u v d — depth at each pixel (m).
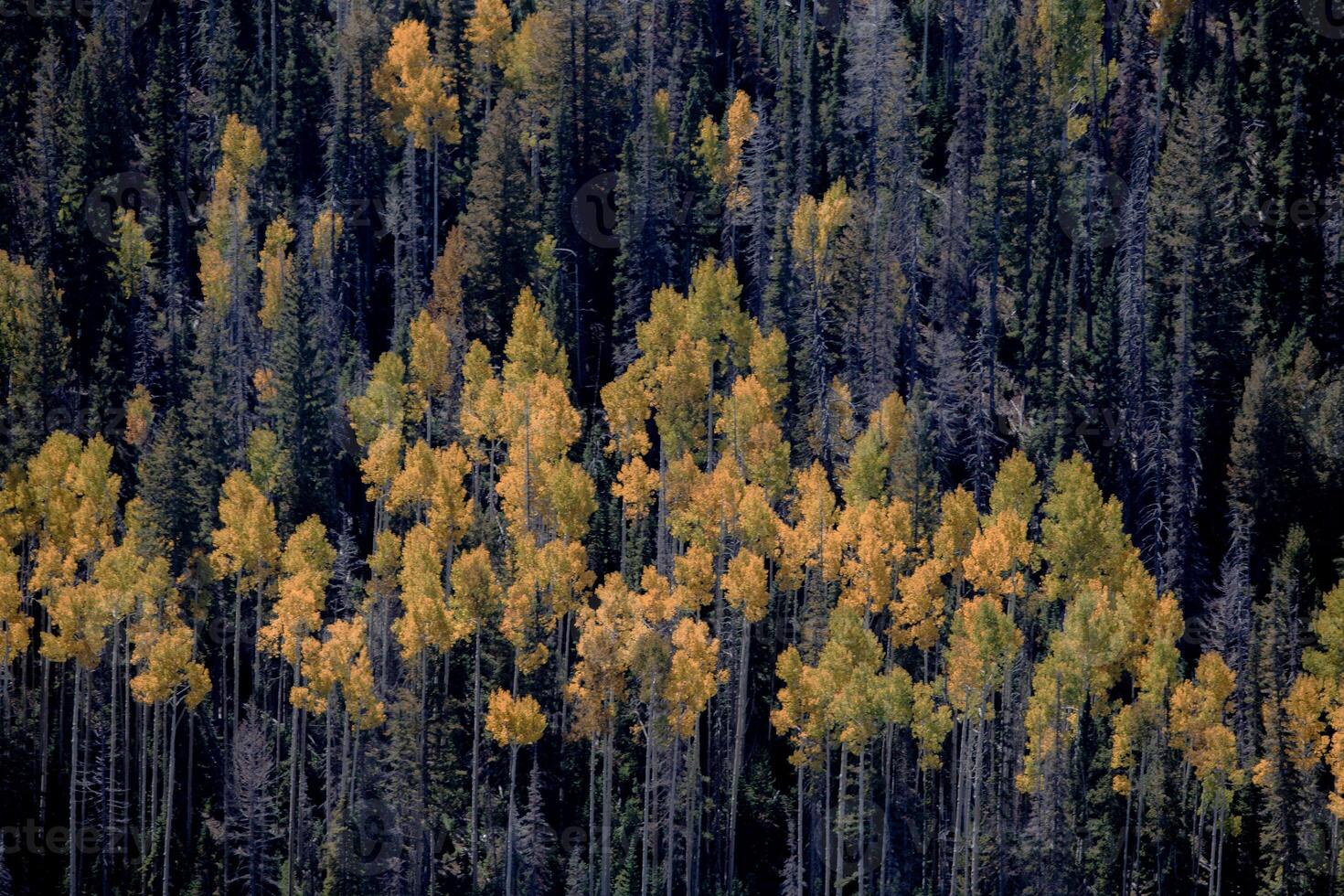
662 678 139.12
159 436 167.00
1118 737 145.00
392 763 140.62
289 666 157.88
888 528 154.75
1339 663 150.50
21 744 148.12
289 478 170.75
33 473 166.00
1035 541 173.62
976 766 142.50
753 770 148.88
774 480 167.50
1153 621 155.88
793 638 159.50
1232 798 148.00
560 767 148.50
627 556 164.12
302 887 139.62
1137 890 142.50
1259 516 170.88
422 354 182.88
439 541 161.38
